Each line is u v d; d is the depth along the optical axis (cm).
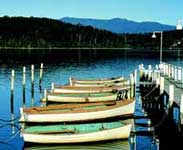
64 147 2233
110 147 2231
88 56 12862
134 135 2431
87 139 2236
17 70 7269
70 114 2564
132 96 3347
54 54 13600
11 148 2262
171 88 2477
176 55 14275
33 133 2189
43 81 5566
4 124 2827
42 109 2628
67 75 6556
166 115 2567
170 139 2331
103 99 3300
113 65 9038
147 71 4606
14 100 3925
